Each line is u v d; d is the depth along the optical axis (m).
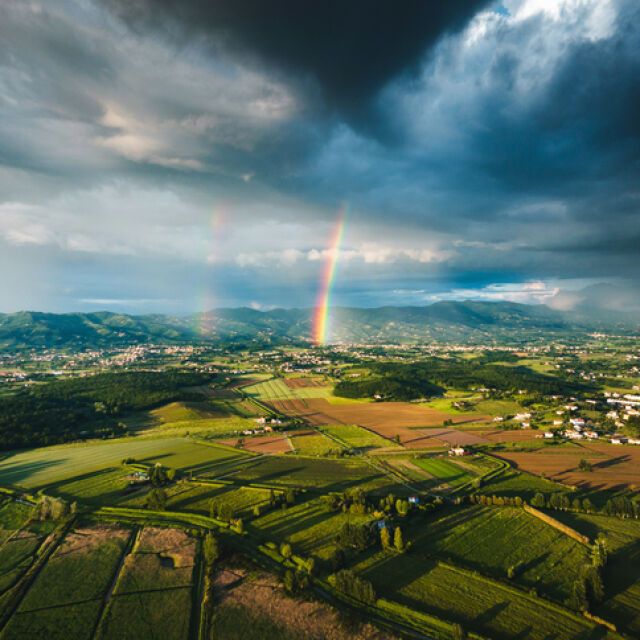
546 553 88.38
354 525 94.56
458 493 123.75
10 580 78.12
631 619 67.75
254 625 66.19
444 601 72.31
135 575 79.56
